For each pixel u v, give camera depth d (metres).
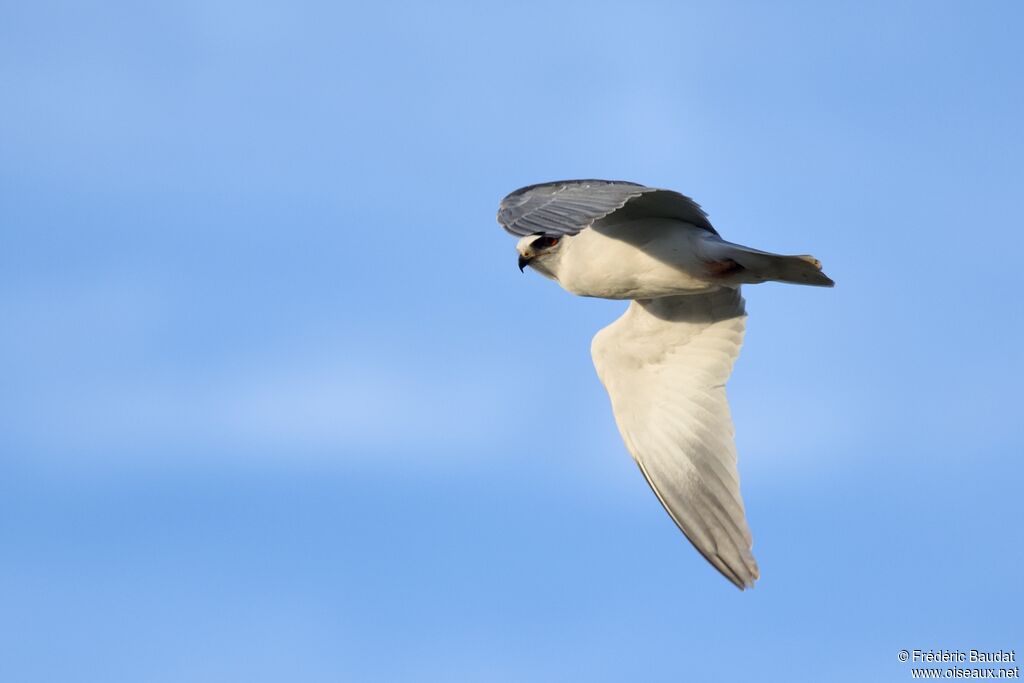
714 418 14.05
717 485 13.91
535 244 13.84
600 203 10.97
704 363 14.23
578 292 13.59
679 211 12.74
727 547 13.79
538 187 11.84
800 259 12.04
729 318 14.20
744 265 12.48
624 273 13.10
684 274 12.86
